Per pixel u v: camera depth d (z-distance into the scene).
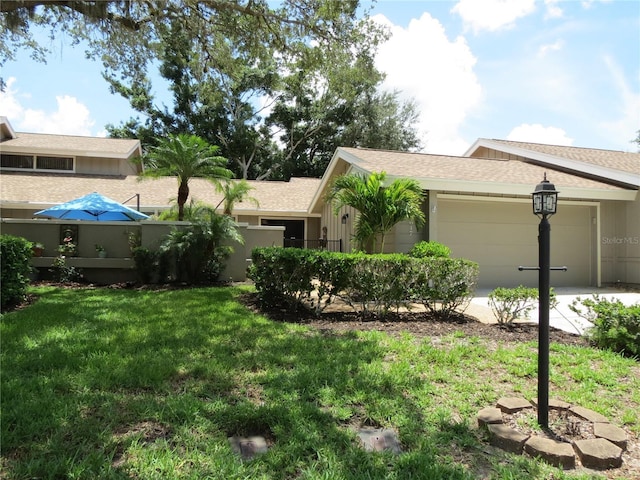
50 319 5.77
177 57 12.20
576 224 12.09
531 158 14.77
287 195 19.33
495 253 11.20
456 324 6.14
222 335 5.06
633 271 11.66
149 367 3.82
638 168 12.48
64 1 8.16
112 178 18.09
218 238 10.42
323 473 2.31
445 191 10.47
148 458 2.39
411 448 2.64
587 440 2.68
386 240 10.19
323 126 31.88
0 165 17.27
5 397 3.09
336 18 10.14
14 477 2.17
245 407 3.02
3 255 6.33
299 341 4.86
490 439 2.77
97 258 10.66
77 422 2.74
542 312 2.96
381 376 3.73
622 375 4.04
